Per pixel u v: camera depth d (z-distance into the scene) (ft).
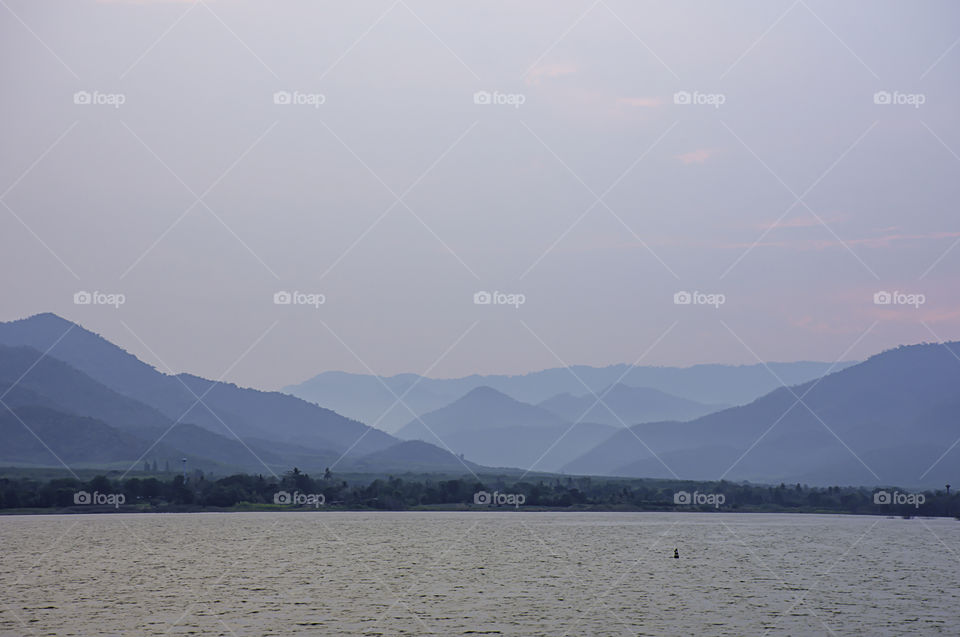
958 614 424.87
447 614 412.16
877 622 404.36
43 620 394.52
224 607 427.74
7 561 618.03
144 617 401.70
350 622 392.47
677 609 430.20
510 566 610.24
